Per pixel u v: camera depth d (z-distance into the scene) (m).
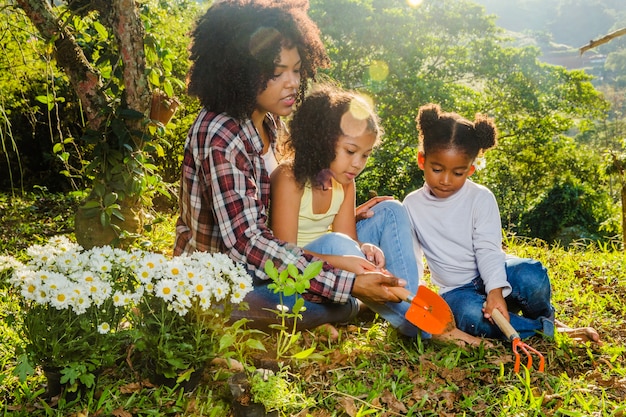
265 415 2.08
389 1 20.91
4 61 5.58
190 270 2.24
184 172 2.72
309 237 2.91
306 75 2.81
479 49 21.89
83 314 2.20
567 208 21.70
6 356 2.54
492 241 2.91
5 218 6.43
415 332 2.78
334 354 2.62
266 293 2.64
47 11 4.05
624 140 12.62
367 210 3.05
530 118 24.12
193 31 2.68
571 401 2.34
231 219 2.54
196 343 2.25
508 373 2.56
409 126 19.55
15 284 2.23
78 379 2.22
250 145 2.64
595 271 4.31
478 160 3.07
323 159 2.69
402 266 2.88
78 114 9.07
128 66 3.95
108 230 4.09
